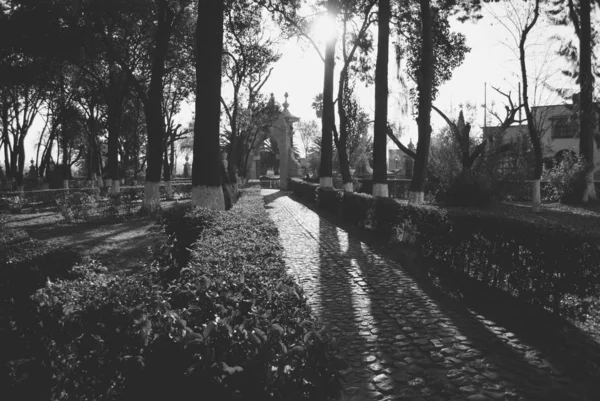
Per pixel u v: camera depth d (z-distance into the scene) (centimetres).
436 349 476
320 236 1344
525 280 621
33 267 404
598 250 513
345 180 2281
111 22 1922
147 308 235
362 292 711
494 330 532
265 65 2605
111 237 1298
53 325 296
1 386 353
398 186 3180
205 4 1210
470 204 2030
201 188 1210
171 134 4034
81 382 252
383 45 1530
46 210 2266
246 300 255
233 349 192
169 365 202
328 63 2325
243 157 3706
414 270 858
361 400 368
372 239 1268
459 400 368
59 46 1781
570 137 4219
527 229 614
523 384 396
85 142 4641
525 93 2136
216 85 1225
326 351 198
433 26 2042
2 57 1909
